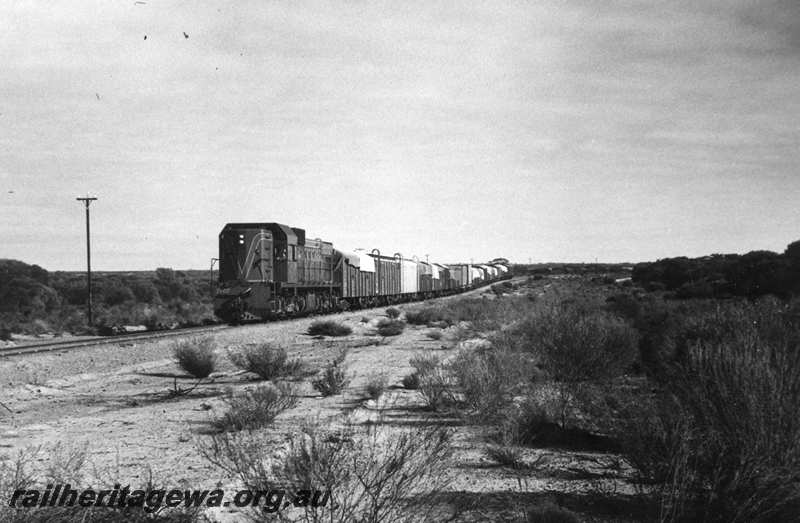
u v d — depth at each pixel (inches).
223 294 1389.0
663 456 279.7
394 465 235.1
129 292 2947.8
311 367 833.5
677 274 2778.1
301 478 225.9
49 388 670.5
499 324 1365.7
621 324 605.6
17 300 2509.8
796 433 260.7
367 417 465.7
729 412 274.4
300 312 1712.6
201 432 437.4
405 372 781.3
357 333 1385.3
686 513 256.5
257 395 487.8
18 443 407.2
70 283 3213.6
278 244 1553.9
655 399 369.7
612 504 273.6
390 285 2650.1
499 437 401.1
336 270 2028.8
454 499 261.6
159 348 987.3
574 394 502.3
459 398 523.5
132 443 404.5
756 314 561.0
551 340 553.0
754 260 1851.6
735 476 250.1
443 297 3575.3
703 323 583.5
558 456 365.4
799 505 251.0
